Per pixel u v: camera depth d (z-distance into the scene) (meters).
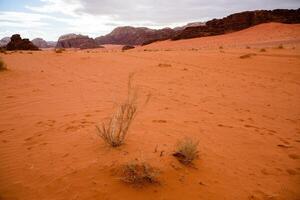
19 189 3.20
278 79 13.41
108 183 3.17
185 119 6.47
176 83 12.01
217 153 4.53
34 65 18.05
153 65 17.72
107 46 154.12
